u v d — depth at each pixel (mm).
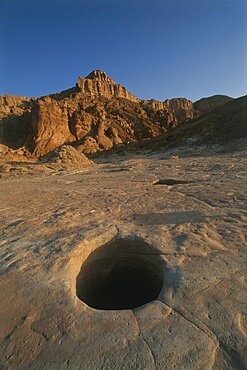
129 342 1858
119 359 1731
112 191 8594
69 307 2332
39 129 56625
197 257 3064
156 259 3203
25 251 3613
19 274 2977
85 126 63188
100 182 11828
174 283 2561
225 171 11836
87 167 23984
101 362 1727
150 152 40688
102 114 68562
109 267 3750
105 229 4246
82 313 2234
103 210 5758
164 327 1974
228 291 2367
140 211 5422
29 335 2033
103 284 3508
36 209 6477
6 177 18438
